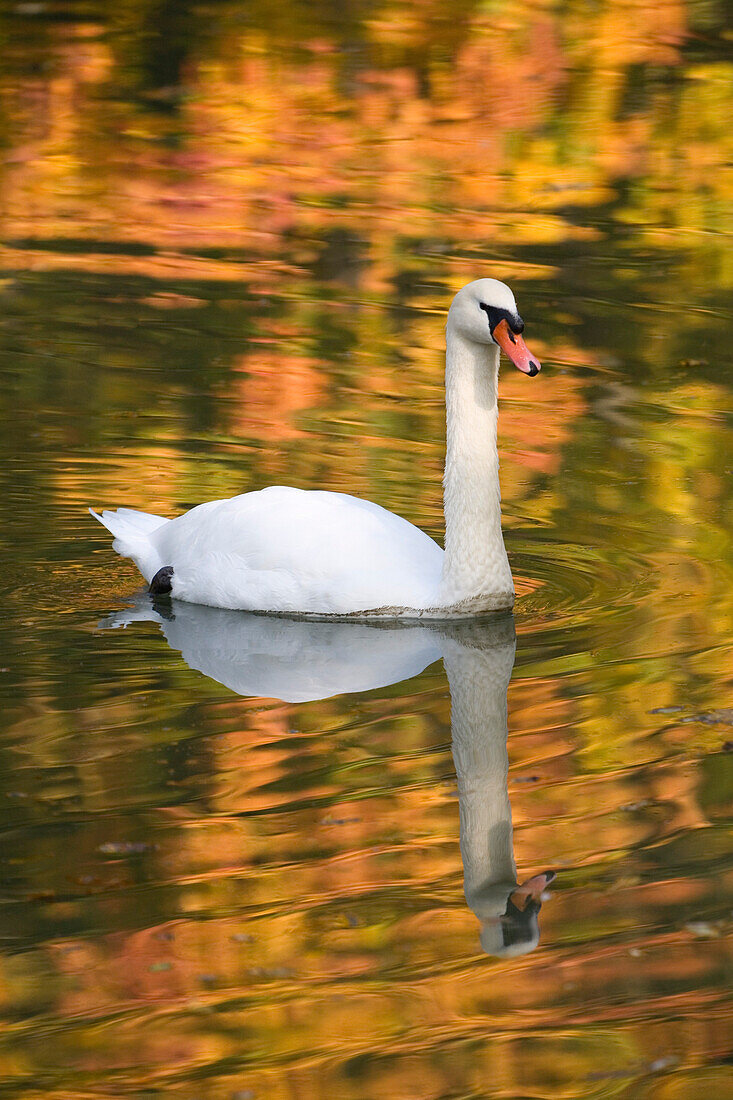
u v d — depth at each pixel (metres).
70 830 9.49
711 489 15.41
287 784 10.07
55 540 14.41
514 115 31.56
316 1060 7.63
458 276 22.67
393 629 12.66
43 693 11.31
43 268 22.94
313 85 33.12
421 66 34.56
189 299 21.58
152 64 34.09
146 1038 7.77
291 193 26.98
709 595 13.05
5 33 35.47
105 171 27.98
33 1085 7.48
